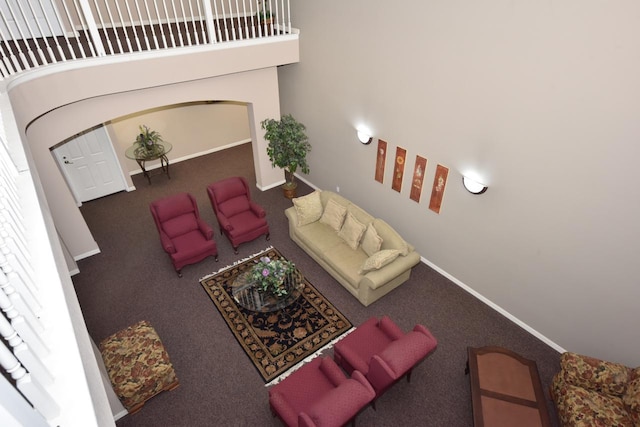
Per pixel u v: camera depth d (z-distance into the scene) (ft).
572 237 13.74
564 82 12.12
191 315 17.54
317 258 20.31
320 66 22.41
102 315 17.52
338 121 22.94
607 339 14.14
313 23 21.45
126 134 28.81
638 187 11.53
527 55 12.75
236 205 22.20
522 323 16.89
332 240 20.27
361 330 14.87
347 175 24.20
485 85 14.38
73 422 4.43
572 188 13.10
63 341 5.36
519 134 13.97
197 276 19.80
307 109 25.50
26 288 5.34
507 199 15.33
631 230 12.11
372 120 20.36
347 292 18.78
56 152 24.34
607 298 13.55
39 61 16.58
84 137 25.08
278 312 17.62
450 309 17.84
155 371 13.38
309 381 12.99
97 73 16.97
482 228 16.84
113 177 27.22
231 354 15.76
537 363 15.39
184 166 31.55
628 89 10.84
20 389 3.97
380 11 17.33
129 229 23.65
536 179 14.05
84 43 19.53
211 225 23.79
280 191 27.73
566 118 12.46
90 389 5.16
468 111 15.38
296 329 16.83
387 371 11.53
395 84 18.12
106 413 5.89
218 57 20.06
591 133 12.01
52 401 4.42
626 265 12.62
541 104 12.94
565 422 12.03
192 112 31.27
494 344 16.17
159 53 18.13
